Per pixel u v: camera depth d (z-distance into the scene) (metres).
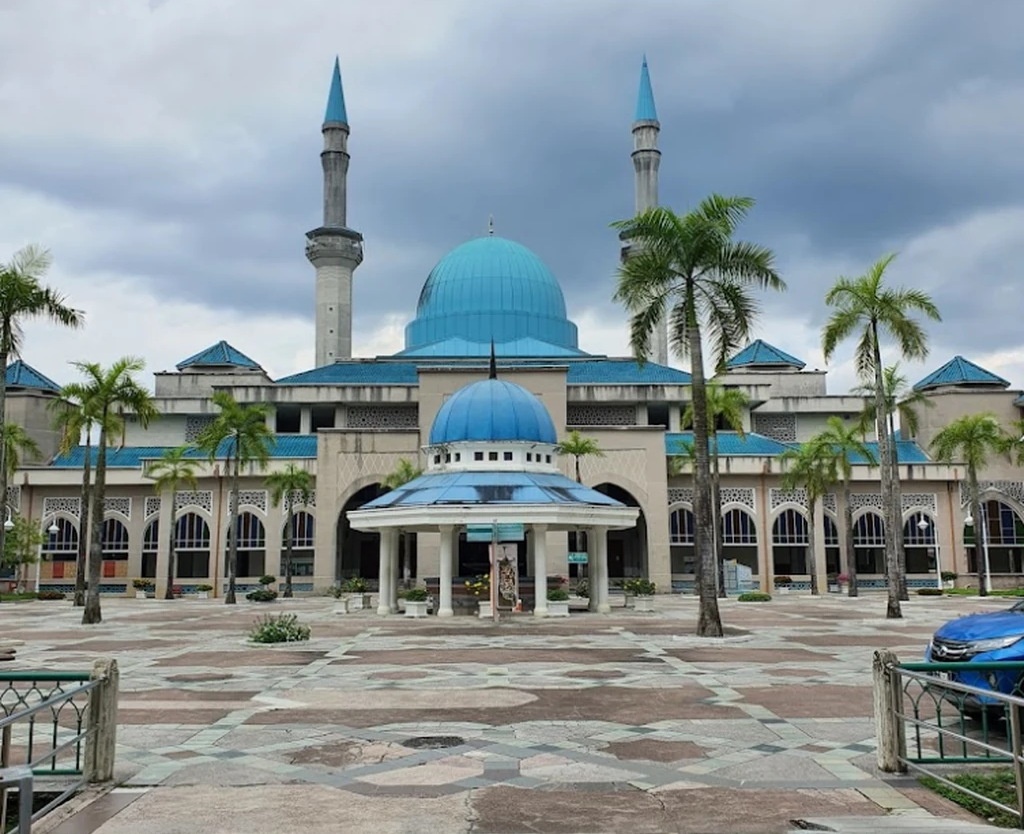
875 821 8.09
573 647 24.19
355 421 72.25
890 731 9.98
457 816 8.38
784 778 9.77
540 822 8.20
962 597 55.56
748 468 66.06
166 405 74.25
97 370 36.88
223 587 64.50
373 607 45.00
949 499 68.94
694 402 27.66
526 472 38.41
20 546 60.59
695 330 28.06
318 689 16.39
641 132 83.25
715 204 27.58
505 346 76.75
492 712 13.84
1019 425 60.03
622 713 13.72
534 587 40.22
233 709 14.23
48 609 48.03
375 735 12.06
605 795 9.09
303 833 7.87
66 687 17.30
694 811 8.54
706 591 26.48
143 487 67.25
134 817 8.38
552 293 80.88
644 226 27.84
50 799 9.09
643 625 32.03
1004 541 70.44
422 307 81.69
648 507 63.19
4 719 7.44
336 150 83.06
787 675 18.12
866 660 20.83
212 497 65.69
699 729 12.43
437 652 22.97
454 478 37.69
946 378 77.62
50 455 75.19
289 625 26.75
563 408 64.31
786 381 81.25
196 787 9.44
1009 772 9.70
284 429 75.06
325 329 80.56
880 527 68.00
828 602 50.69
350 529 72.75
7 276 28.84
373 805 8.74
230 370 79.31
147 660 21.66
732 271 28.22
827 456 58.75
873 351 36.66
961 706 10.36
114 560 66.75
